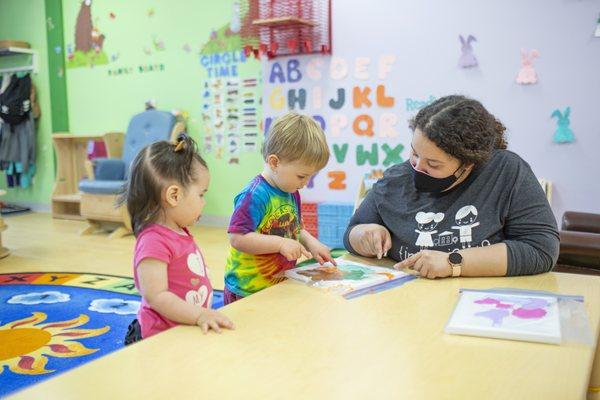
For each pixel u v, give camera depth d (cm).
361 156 381
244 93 450
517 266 119
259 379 70
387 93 367
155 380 70
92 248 395
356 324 91
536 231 125
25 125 564
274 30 399
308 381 70
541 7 314
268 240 134
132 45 507
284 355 78
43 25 555
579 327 88
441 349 80
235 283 149
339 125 386
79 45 539
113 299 276
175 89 488
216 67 462
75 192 557
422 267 119
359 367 74
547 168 323
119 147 505
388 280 118
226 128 464
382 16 362
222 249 382
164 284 109
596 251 205
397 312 97
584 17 303
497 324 87
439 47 347
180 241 118
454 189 132
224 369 74
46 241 421
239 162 461
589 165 312
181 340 84
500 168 130
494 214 128
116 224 472
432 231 131
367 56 370
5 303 270
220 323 90
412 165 133
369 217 146
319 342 83
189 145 122
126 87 517
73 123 557
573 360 76
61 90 554
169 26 482
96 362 76
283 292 110
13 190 603
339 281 117
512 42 324
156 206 116
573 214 257
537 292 107
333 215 377
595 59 303
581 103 310
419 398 65
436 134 117
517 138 329
